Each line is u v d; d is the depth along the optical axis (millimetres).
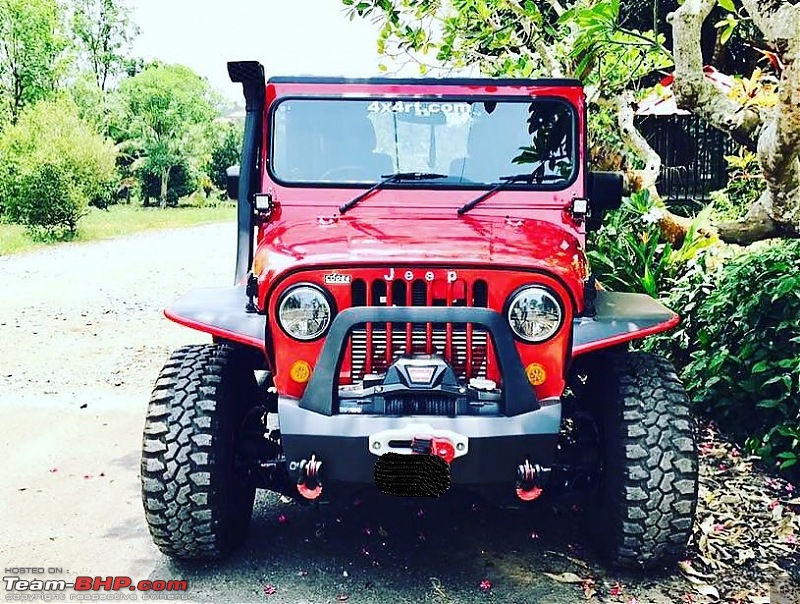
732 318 5215
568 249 3688
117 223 28859
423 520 4289
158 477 3535
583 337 3486
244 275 4207
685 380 5555
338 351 3297
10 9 34406
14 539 4137
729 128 4461
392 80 4312
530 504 3736
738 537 4070
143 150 45750
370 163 4273
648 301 3980
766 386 5004
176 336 9219
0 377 7402
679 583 3637
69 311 10766
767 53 4941
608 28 4664
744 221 4770
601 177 4297
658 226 6555
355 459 3258
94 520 4363
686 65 4418
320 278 3387
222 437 3609
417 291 3414
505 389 3277
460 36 6500
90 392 6922
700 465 4910
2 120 33125
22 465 5203
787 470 4770
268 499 4566
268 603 3494
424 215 4125
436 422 3221
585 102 4320
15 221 22812
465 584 3646
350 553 3936
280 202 4203
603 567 3779
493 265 3365
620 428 3523
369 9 5938
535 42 6410
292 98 4301
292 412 3293
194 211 38625
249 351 4027
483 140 4281
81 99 44188
